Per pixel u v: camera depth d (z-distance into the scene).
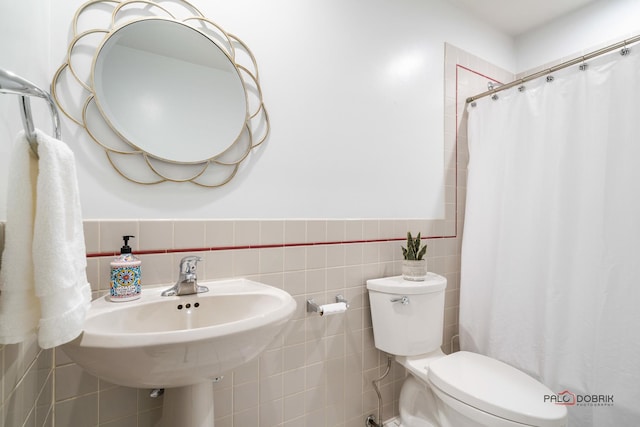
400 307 1.36
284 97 1.27
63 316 0.53
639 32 1.72
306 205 1.33
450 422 1.18
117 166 0.97
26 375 0.65
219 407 1.12
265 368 1.22
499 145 1.67
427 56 1.76
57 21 0.89
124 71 0.97
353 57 1.47
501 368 1.25
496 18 2.06
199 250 1.08
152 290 0.98
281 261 1.25
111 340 0.59
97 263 0.92
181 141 1.05
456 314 1.89
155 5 1.01
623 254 1.24
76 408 0.89
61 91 0.89
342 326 1.42
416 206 1.71
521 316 1.55
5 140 0.57
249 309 0.96
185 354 0.63
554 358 1.42
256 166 1.21
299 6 1.32
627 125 1.24
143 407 0.98
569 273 1.40
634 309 1.21
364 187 1.51
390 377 1.58
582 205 1.35
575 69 1.40
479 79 2.02
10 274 0.49
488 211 1.70
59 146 0.56
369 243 1.51
